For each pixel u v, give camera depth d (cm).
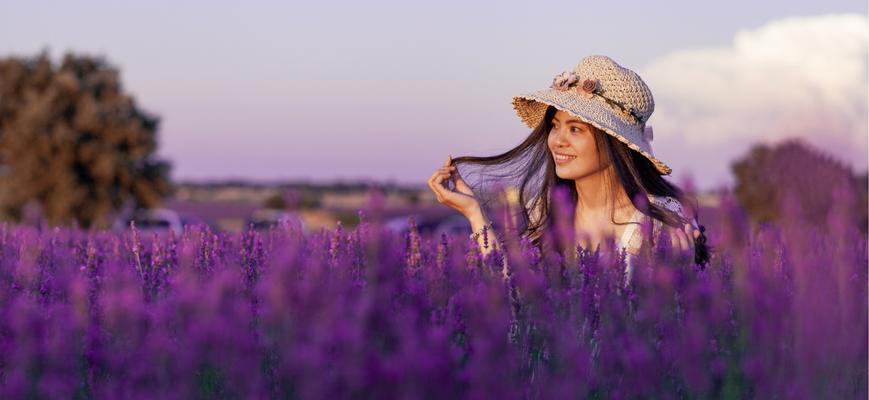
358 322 166
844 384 169
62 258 303
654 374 181
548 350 198
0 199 4053
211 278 242
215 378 181
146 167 4262
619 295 206
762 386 173
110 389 175
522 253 231
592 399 186
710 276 209
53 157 4084
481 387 158
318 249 255
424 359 147
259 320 199
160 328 184
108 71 4450
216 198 7112
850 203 183
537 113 378
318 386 148
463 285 215
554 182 351
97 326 189
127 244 298
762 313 180
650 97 342
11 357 181
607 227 328
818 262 180
